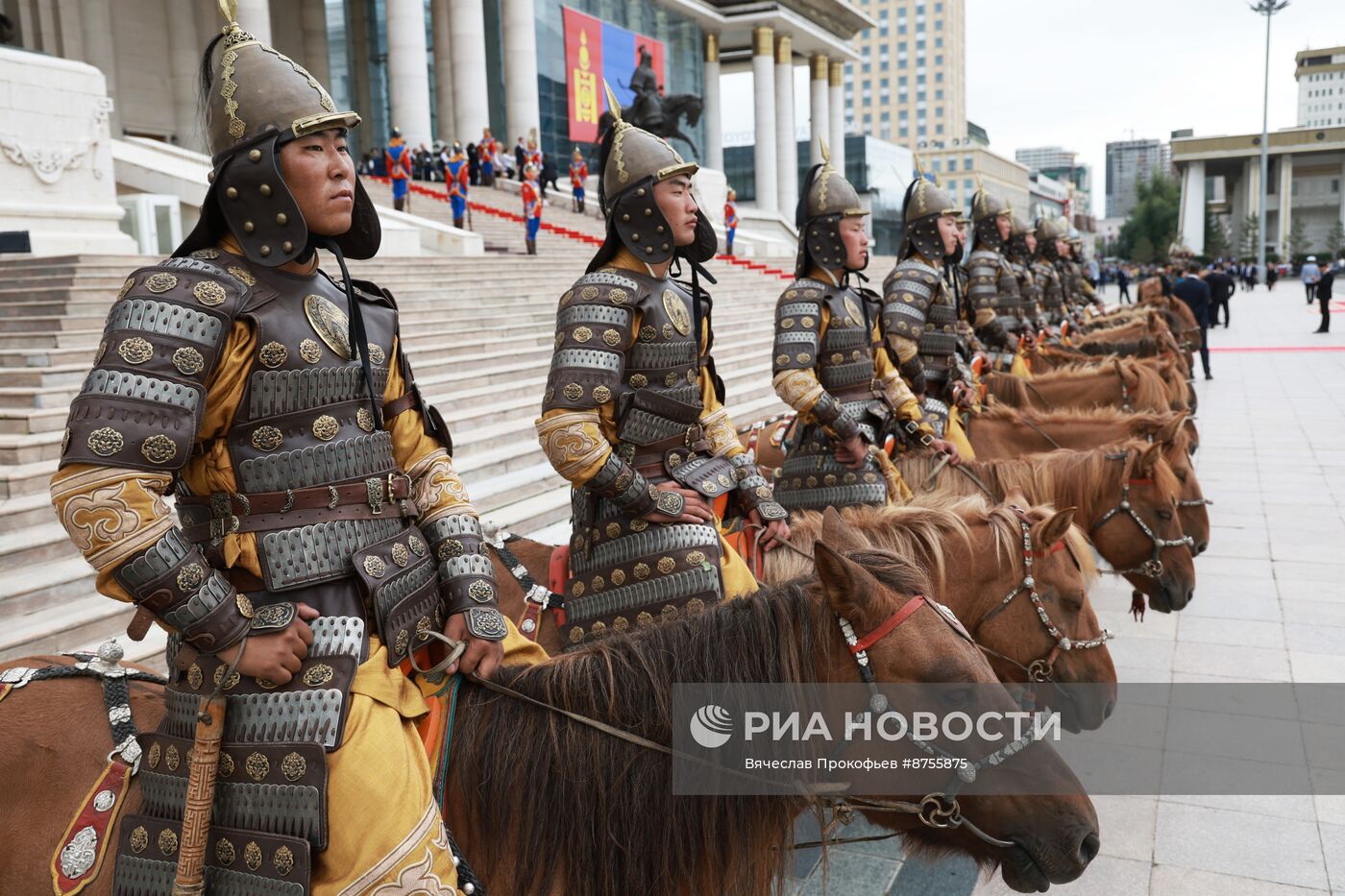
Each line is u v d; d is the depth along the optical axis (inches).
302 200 80.7
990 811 84.6
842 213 188.5
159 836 78.5
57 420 285.7
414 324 476.1
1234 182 4151.1
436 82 1369.3
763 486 145.5
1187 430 340.2
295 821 74.7
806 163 2381.9
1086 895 152.7
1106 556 207.5
